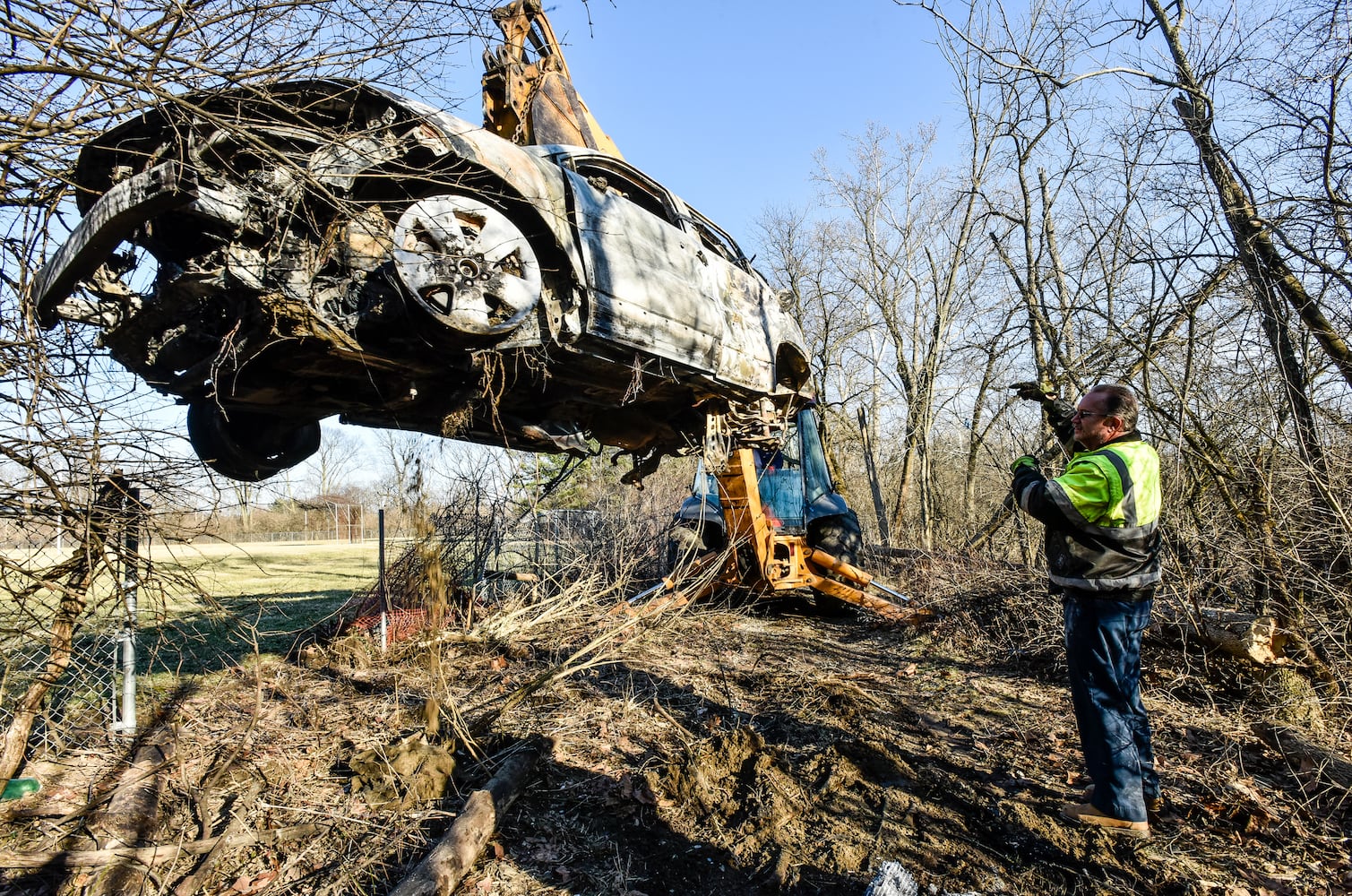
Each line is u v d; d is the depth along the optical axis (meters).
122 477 3.21
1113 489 2.90
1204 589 5.08
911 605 7.47
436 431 4.92
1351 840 2.90
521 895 2.61
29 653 3.91
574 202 3.95
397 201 3.38
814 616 8.09
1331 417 4.44
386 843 2.89
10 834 3.05
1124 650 2.99
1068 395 6.11
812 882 2.70
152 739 3.96
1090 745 3.01
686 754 3.79
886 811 3.21
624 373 4.46
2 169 3.06
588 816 3.19
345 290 3.32
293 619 7.88
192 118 2.88
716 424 5.84
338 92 3.19
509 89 5.45
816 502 7.99
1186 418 4.58
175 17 2.88
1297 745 3.61
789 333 6.23
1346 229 4.14
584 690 4.88
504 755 3.63
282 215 3.06
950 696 4.93
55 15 2.83
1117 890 2.61
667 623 6.37
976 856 2.85
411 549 7.01
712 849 2.95
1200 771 3.57
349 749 3.84
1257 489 4.39
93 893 2.56
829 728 4.26
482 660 5.74
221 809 3.22
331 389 4.12
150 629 6.36
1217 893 2.58
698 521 7.84
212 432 4.46
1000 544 10.58
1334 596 4.06
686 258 4.86
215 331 3.46
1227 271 4.41
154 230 3.33
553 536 9.41
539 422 4.69
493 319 3.42
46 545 3.10
